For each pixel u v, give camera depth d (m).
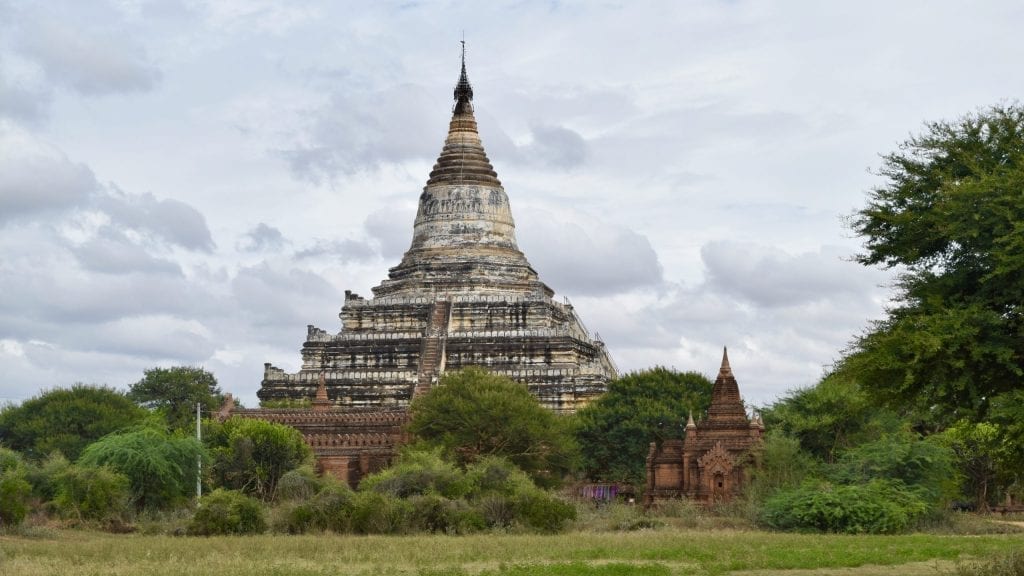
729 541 64.88
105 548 59.31
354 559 54.16
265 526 75.31
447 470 89.25
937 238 50.09
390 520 74.94
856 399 99.06
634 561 54.31
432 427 115.81
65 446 123.69
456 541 64.38
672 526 83.81
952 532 81.62
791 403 105.62
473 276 157.62
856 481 87.81
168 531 75.25
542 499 78.19
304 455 108.12
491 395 115.44
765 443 100.06
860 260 52.44
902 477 87.75
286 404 145.88
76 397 134.12
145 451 89.94
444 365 148.62
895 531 78.19
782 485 91.62
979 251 48.38
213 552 56.78
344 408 137.50
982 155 51.75
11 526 72.19
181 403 170.75
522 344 148.38
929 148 52.22
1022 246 46.56
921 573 49.81
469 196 162.50
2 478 76.62
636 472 121.81
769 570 50.97
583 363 150.88
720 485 103.75
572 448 116.88
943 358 47.38
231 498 75.62
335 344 152.75
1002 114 52.66
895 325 49.50
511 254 162.12
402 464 96.62
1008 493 107.62
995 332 47.28
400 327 154.12
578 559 54.97
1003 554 55.16
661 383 128.50
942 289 49.50
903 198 51.53
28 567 49.97
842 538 69.56
